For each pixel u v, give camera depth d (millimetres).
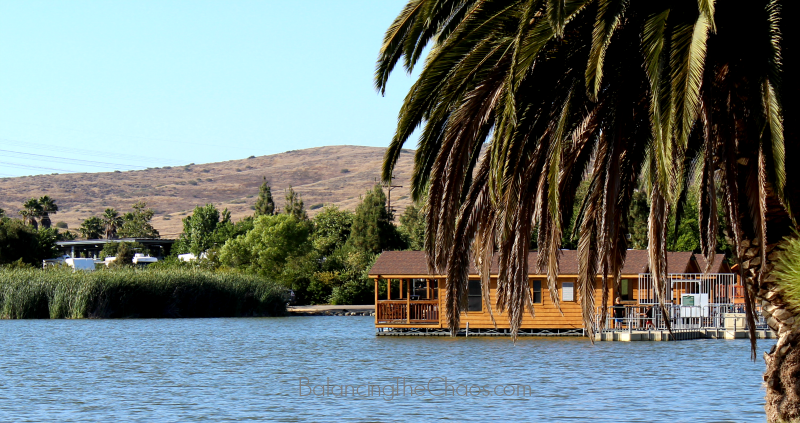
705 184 40438
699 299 115250
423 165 37000
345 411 55562
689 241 173125
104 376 75875
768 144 29922
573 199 40625
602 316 39250
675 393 62156
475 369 77438
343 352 96250
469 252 38688
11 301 164750
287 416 53938
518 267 35656
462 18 36500
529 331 114438
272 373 77125
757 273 33875
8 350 101500
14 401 61031
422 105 35594
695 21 28734
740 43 30906
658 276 33438
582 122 37438
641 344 102188
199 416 54219
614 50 33469
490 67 34750
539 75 34562
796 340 33062
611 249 37938
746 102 32156
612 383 67562
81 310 165875
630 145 37906
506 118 33031
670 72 28500
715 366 78750
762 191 29719
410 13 34906
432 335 118312
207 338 120875
